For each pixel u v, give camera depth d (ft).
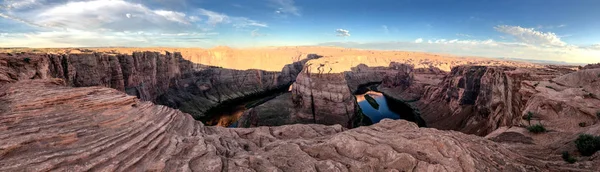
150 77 351.46
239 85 544.21
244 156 57.57
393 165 53.06
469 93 273.13
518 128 99.30
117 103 70.79
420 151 57.21
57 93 71.77
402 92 485.15
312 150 61.05
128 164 46.26
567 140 75.31
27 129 50.47
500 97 177.78
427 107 371.35
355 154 58.65
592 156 58.85
